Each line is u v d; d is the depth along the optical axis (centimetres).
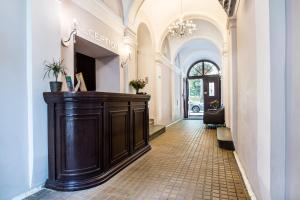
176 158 368
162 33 705
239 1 325
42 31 244
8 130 210
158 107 726
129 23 489
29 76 231
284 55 142
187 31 640
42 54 244
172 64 927
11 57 214
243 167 293
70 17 312
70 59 313
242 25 299
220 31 673
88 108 252
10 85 213
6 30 209
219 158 366
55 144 245
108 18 417
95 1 366
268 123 149
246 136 265
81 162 246
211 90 1202
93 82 496
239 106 339
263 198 169
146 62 698
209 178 273
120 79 473
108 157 284
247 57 256
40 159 240
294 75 131
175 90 1015
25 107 229
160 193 230
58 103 241
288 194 140
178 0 612
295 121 130
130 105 354
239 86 341
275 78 144
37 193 231
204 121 772
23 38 228
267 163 153
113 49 440
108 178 269
